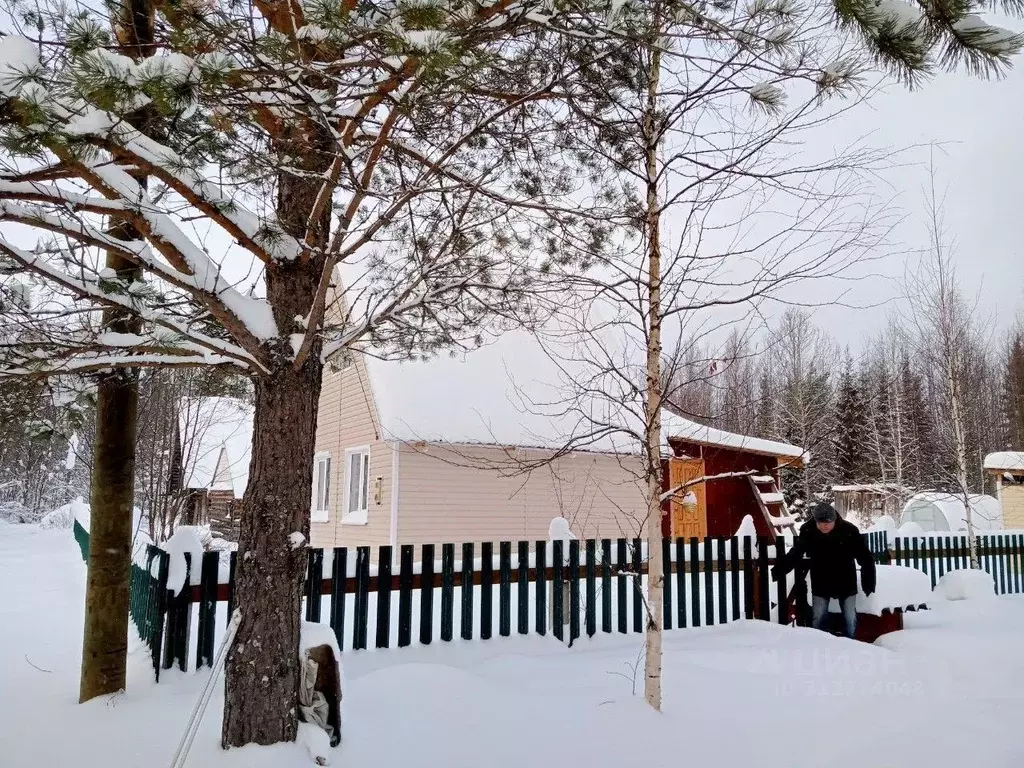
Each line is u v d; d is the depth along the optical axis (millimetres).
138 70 2232
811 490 26172
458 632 5531
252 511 3268
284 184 3693
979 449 25750
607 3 2650
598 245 4727
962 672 5113
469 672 4281
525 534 13195
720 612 6645
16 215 2762
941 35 2230
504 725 3611
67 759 3121
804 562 6578
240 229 3258
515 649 5285
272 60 2678
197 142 3273
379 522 12656
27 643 5820
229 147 3332
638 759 3367
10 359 3289
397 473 12289
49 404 4875
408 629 5023
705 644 5723
